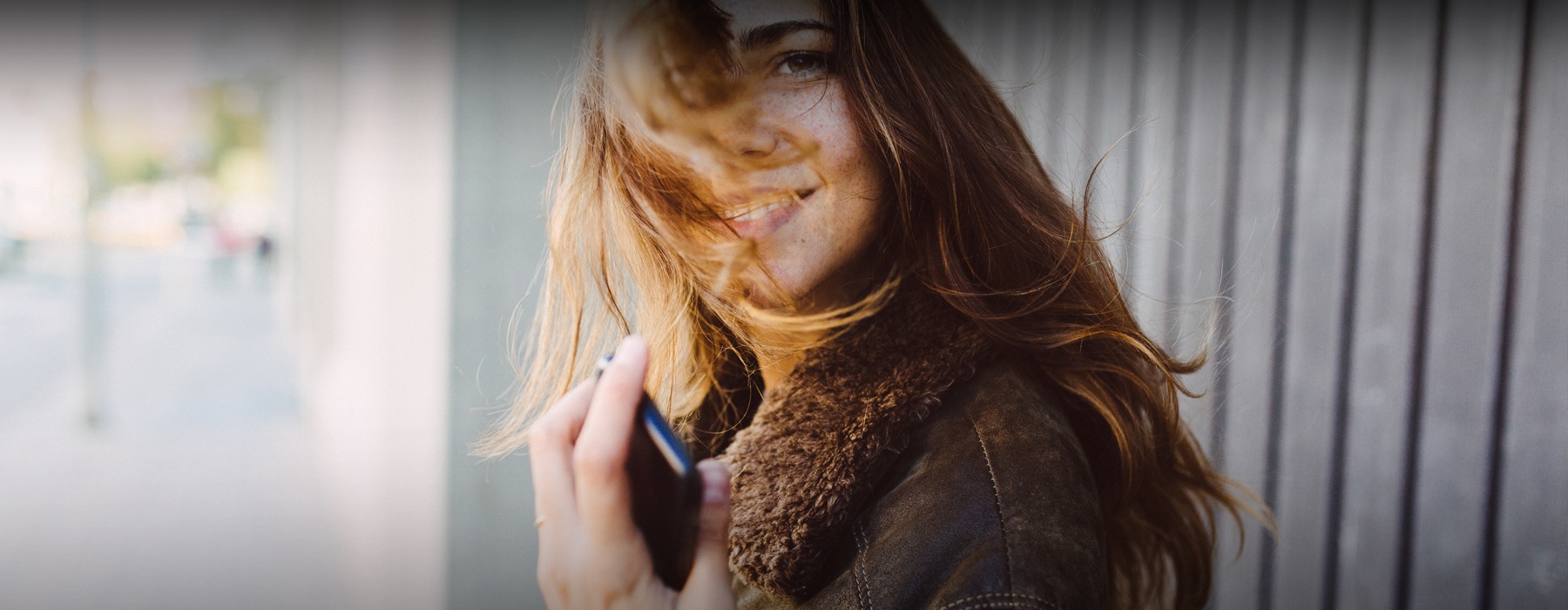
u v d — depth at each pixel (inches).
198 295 584.1
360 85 160.6
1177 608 40.3
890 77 33.2
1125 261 48.5
